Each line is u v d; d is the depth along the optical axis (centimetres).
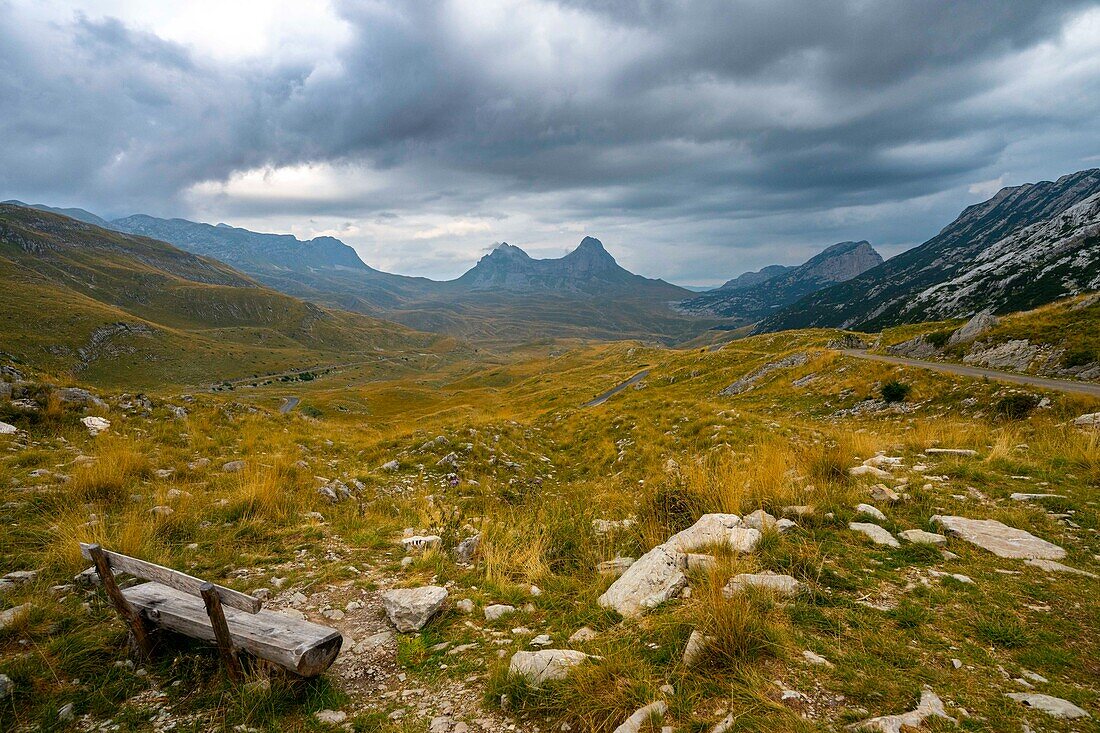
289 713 424
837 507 773
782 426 1844
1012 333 3403
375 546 848
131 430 1502
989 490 863
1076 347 2797
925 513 764
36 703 426
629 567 663
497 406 8538
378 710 426
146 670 477
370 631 570
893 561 608
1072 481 888
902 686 378
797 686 385
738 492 824
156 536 770
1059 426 1520
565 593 634
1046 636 438
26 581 603
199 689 451
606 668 419
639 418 2289
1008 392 2336
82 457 1131
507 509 1138
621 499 1030
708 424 1945
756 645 430
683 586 566
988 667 400
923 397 2753
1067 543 646
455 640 537
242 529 856
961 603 503
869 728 332
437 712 419
